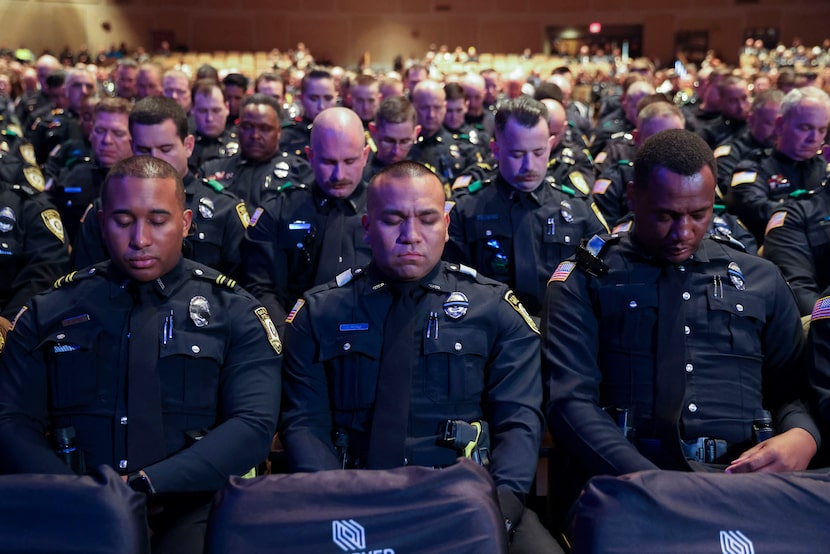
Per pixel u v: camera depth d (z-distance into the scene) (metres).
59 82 9.15
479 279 2.41
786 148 4.90
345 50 27.11
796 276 3.64
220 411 2.29
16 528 1.52
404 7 26.97
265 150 5.09
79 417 2.19
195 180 4.00
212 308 2.30
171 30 26.03
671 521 1.48
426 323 2.29
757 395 2.38
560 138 5.78
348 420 2.28
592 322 2.43
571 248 3.73
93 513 1.53
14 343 2.22
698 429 2.32
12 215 3.61
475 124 8.00
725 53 26.70
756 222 4.80
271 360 2.32
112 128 4.86
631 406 2.35
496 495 1.64
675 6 26.61
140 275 2.22
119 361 2.22
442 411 2.25
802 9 26.03
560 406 2.30
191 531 2.04
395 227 2.23
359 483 1.59
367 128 7.44
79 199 4.99
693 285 2.41
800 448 2.15
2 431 2.11
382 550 1.53
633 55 27.09
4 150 5.87
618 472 2.11
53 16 24.55
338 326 2.30
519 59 24.69
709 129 7.78
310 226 3.68
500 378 2.31
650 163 2.28
